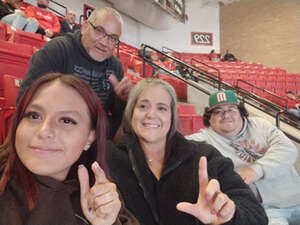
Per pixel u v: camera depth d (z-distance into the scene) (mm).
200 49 11883
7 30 2936
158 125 1183
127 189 1097
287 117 3602
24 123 576
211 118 1775
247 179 1500
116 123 1667
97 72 1707
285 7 10594
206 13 12109
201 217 716
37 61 1477
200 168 742
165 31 11445
